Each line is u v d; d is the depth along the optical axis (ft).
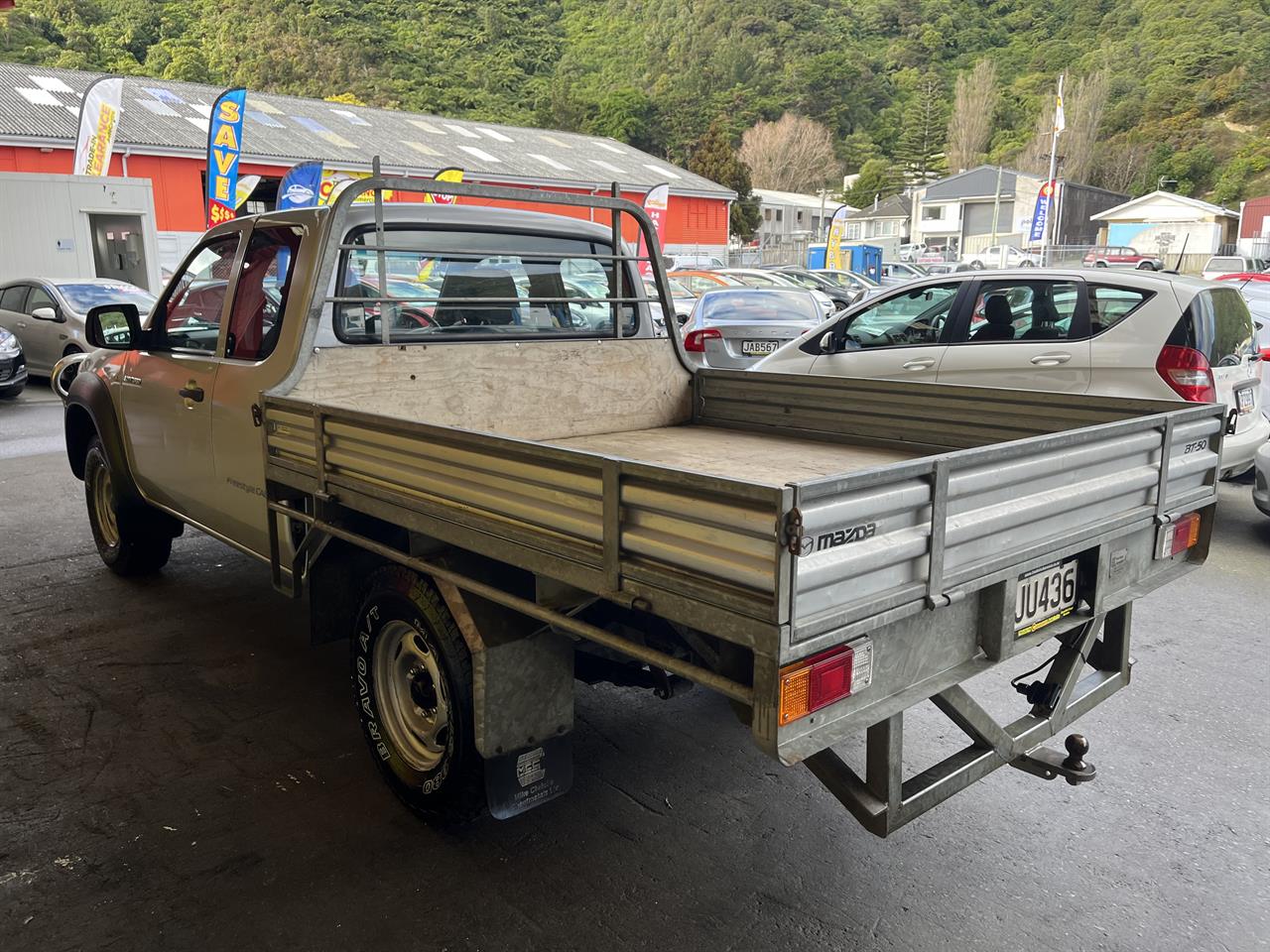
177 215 88.74
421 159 110.32
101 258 58.90
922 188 273.95
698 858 9.37
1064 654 8.72
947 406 11.25
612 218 13.57
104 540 17.79
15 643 14.58
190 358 13.43
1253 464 20.74
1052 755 9.00
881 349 22.04
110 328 40.29
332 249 11.21
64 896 8.68
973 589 7.00
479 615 8.58
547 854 9.43
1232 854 9.46
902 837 9.73
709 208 148.25
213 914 8.45
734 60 369.09
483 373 12.60
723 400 14.16
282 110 113.29
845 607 6.07
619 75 354.33
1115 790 10.65
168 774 10.87
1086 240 259.60
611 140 160.04
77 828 9.77
